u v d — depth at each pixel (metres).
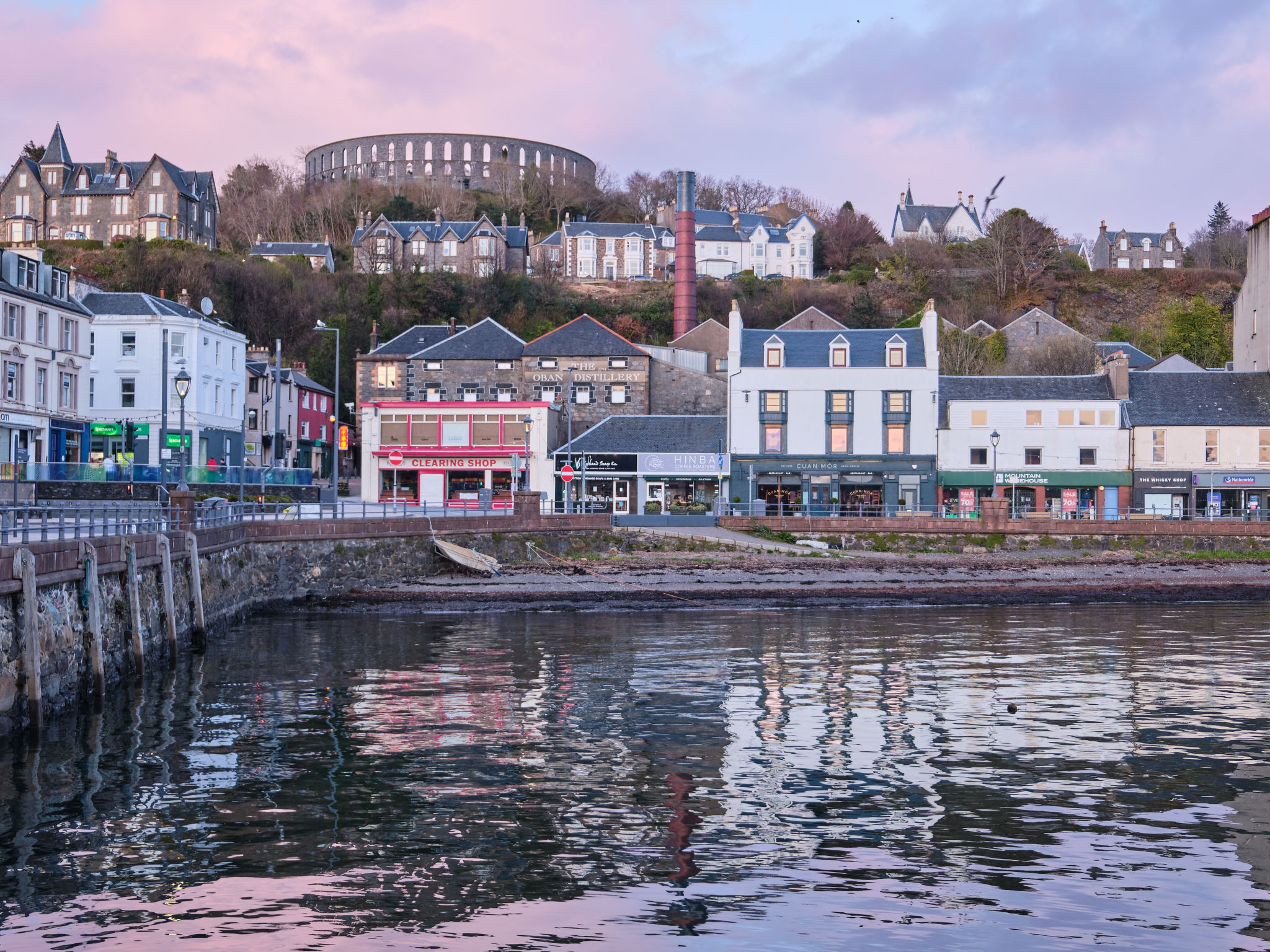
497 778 17.27
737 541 55.41
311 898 12.37
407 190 163.38
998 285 130.62
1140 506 64.12
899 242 145.38
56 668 21.03
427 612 40.97
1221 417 64.25
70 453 59.62
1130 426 64.38
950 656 30.20
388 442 71.88
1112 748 19.22
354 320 106.56
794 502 66.62
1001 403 65.81
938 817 15.34
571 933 11.47
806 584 47.66
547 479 70.50
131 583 25.66
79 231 121.06
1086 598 45.53
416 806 15.76
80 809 15.52
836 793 16.50
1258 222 69.62
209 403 67.19
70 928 11.49
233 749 19.14
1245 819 15.31
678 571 50.09
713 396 75.69
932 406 65.81
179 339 64.38
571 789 16.69
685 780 17.19
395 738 20.09
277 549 42.12
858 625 37.56
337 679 26.50
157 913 11.91
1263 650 31.31
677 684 25.81
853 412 66.25
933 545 56.72
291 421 85.75
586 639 33.91
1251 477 63.31
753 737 20.17
